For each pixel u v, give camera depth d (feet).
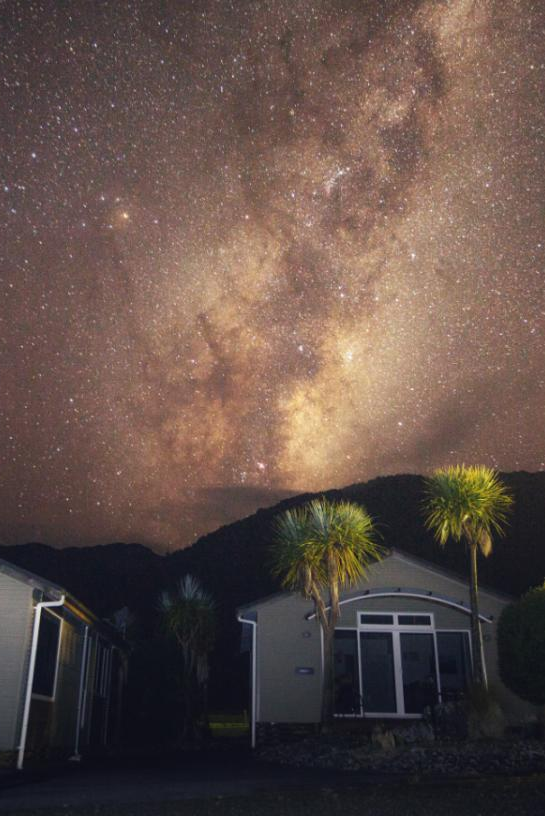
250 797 35.09
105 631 87.61
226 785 41.32
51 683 64.54
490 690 67.67
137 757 76.07
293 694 76.89
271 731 75.41
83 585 256.11
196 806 32.37
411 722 73.51
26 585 59.11
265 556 262.26
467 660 78.69
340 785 40.29
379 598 80.33
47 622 63.46
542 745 54.44
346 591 80.07
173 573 265.75
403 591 79.97
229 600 237.04
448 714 64.44
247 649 92.22
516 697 75.36
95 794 37.42
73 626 73.00
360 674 77.30
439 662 78.43
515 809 31.01
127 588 255.50
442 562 240.12
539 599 69.51
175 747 96.48
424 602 80.48
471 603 72.13
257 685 77.15
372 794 35.53
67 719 70.64
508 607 71.72
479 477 75.61
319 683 77.25
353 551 74.95
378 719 75.20
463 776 46.29
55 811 31.19
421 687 77.20
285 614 79.56
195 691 126.62
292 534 76.28
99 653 89.92
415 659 78.54
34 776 49.06
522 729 62.49
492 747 54.34
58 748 66.85
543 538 241.96
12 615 58.29
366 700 76.59
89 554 280.10
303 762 58.90
